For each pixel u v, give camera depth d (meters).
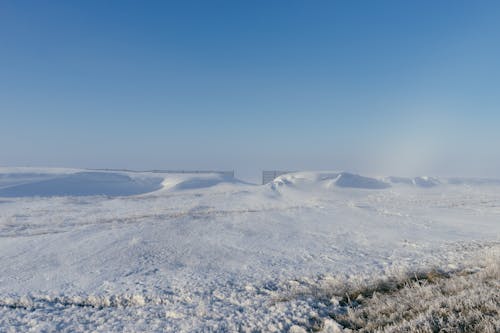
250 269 13.76
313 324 7.42
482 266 10.79
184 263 15.20
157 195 62.59
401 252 15.76
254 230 23.47
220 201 47.75
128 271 13.93
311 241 19.66
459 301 6.39
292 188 65.44
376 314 7.19
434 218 28.16
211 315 8.62
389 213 31.89
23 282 12.77
